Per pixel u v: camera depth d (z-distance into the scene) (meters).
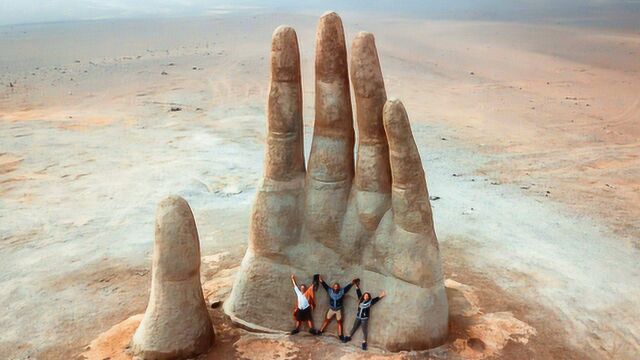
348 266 12.91
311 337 12.91
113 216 21.17
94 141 30.30
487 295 15.60
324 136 12.73
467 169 27.16
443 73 54.12
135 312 14.81
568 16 106.06
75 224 20.45
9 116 35.38
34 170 25.77
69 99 40.88
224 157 27.91
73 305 15.18
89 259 17.86
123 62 56.41
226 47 66.88
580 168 27.77
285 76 12.41
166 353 12.02
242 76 49.56
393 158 11.98
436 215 21.41
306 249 13.04
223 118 35.81
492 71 55.62
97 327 14.13
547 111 40.03
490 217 21.33
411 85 48.19
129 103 39.53
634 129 35.44
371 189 12.52
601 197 23.83
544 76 53.28
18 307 15.07
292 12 117.19
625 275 17.16
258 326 13.23
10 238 19.28
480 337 13.23
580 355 13.12
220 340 12.91
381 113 12.16
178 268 11.86
